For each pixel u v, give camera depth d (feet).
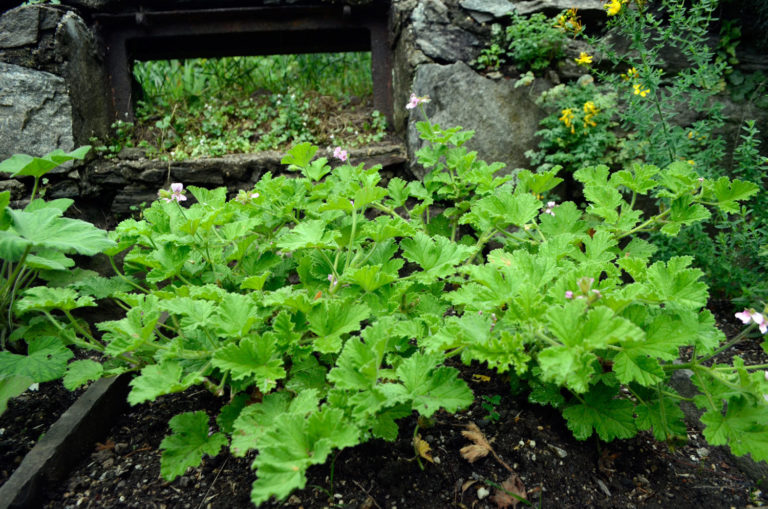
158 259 6.67
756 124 10.67
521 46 10.54
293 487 4.15
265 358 5.42
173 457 5.38
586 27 11.18
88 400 6.41
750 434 5.16
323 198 7.98
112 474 5.88
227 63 14.76
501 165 8.60
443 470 5.86
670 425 5.76
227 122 12.32
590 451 6.26
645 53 9.39
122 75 11.55
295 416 4.82
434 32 11.02
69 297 6.00
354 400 4.97
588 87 10.47
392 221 6.77
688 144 9.55
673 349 5.05
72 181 9.95
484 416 6.68
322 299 5.89
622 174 7.62
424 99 9.28
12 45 9.56
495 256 6.15
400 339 6.28
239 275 7.38
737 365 5.16
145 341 5.57
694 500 5.72
